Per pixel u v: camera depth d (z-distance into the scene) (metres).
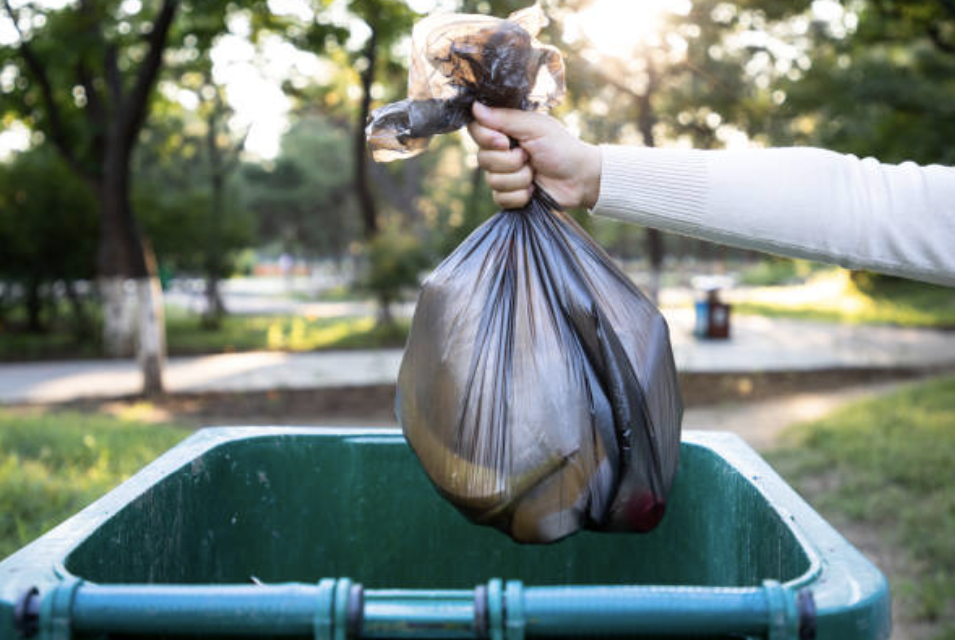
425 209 37.97
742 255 62.97
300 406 9.99
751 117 13.52
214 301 22.50
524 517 1.38
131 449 5.66
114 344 15.70
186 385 11.78
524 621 0.99
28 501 4.20
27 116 14.45
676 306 27.55
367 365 13.83
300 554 2.00
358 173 17.33
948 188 1.34
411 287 17.73
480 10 7.22
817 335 18.27
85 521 1.36
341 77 18.94
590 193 1.44
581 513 1.40
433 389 1.44
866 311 23.66
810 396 10.48
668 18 10.25
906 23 12.40
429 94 1.49
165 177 30.00
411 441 1.46
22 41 12.36
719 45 12.53
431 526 2.00
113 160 11.22
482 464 1.39
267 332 20.34
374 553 2.01
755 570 1.52
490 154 1.46
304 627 0.99
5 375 13.16
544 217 1.54
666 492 1.48
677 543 1.89
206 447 1.86
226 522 1.90
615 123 14.39
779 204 1.34
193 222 21.06
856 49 12.98
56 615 1.00
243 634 1.00
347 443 2.01
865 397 9.93
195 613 1.00
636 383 1.46
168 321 24.12
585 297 1.49
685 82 14.38
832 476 5.99
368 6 11.92
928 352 14.72
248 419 9.20
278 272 81.06
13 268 17.45
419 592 1.04
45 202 16.92
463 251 1.54
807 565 1.20
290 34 11.91
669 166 1.38
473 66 1.44
